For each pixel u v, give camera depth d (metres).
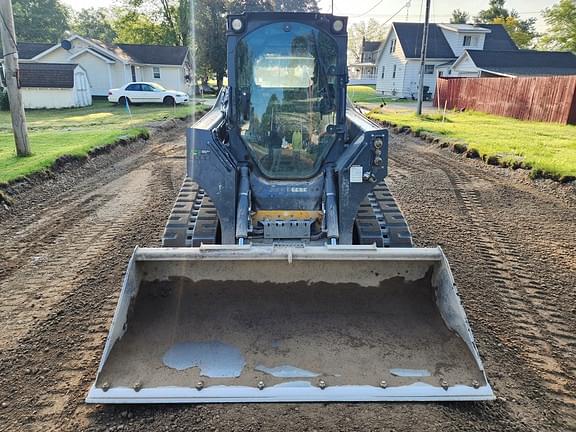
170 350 3.43
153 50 39.97
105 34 74.81
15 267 5.66
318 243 4.51
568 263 5.82
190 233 4.77
